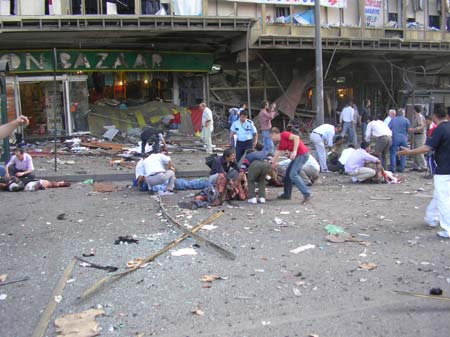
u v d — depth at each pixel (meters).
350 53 23.28
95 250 6.60
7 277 5.66
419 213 8.54
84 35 18.05
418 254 6.28
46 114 19.16
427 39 24.88
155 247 6.69
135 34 18.41
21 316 4.67
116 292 5.20
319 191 10.81
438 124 7.08
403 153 7.25
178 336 4.24
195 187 10.89
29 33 17.02
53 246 6.81
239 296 5.05
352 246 6.63
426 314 4.58
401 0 24.91
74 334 4.25
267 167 9.38
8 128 4.86
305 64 23.50
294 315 4.61
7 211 8.93
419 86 27.20
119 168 13.87
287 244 6.76
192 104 21.92
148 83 21.28
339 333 4.25
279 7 21.98
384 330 4.30
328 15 23.09
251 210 8.85
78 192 10.73
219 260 6.14
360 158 11.89
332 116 24.94
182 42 20.75
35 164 14.41
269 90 23.64
